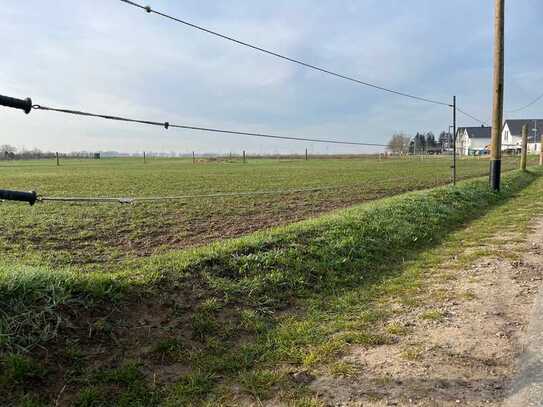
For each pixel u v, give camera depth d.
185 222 11.80
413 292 6.03
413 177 28.91
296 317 5.24
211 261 6.00
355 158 76.81
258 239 7.12
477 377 3.74
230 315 5.05
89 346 4.10
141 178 29.58
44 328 3.97
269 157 85.88
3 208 13.36
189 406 3.52
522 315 5.05
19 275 4.27
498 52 17.31
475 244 8.80
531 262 7.27
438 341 4.48
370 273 6.97
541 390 3.44
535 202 14.74
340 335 4.70
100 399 3.57
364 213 10.14
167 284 5.21
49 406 3.44
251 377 3.90
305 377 3.87
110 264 7.40
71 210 13.18
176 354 4.24
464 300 5.64
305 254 6.92
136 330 4.44
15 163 62.72
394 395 3.52
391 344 4.46
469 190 15.80
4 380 3.47
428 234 9.67
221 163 58.50
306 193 19.08
